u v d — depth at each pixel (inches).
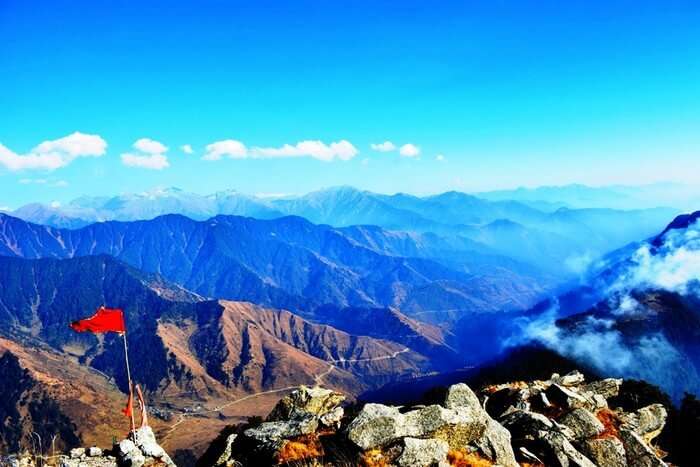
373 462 891.4
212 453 1296.8
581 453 1103.0
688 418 1403.8
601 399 1349.7
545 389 1379.2
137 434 1154.7
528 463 1029.2
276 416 1352.1
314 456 946.1
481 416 1043.3
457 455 940.0
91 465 1088.8
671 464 1273.4
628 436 1165.1
